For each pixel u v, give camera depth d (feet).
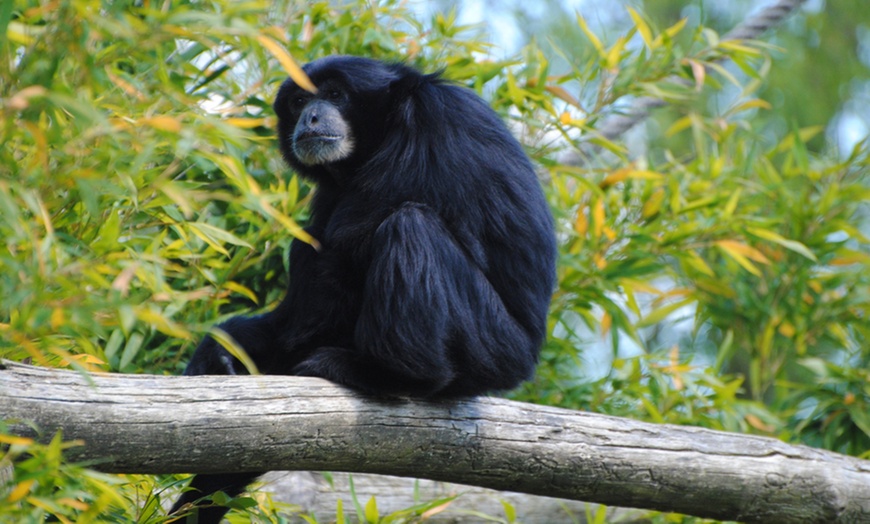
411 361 27.78
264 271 42.68
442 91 33.40
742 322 53.16
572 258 43.60
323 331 32.71
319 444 26.20
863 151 51.44
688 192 47.96
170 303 30.83
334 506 39.75
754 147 49.08
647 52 45.62
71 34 20.35
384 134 35.63
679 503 30.76
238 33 21.26
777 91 79.97
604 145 43.70
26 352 24.98
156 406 23.84
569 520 42.11
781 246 51.75
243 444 24.88
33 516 20.80
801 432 50.16
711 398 44.57
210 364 31.96
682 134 79.61
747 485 30.99
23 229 20.39
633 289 45.75
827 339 55.01
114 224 24.35
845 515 32.12
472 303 29.73
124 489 29.22
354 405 27.04
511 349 30.60
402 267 28.32
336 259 32.45
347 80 35.96
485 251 31.63
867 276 52.44
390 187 32.19
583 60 49.39
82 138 20.98
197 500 28.40
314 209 38.52
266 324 33.78
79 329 22.57
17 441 19.58
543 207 33.40
